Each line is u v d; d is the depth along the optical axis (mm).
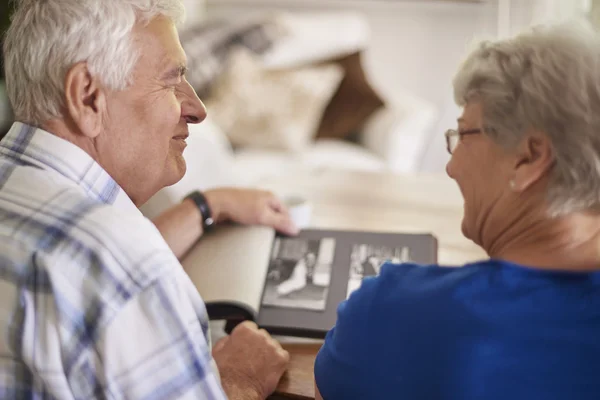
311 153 2883
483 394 656
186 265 1194
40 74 768
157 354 716
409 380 687
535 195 696
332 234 1326
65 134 799
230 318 1084
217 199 1329
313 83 2953
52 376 692
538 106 661
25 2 774
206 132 1713
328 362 765
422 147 2881
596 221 697
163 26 825
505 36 731
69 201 740
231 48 3074
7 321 697
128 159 839
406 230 1453
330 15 3230
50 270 692
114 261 709
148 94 819
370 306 728
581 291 678
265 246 1249
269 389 981
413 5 3289
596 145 651
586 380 646
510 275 692
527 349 655
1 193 749
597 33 687
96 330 695
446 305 684
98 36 763
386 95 3145
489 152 714
